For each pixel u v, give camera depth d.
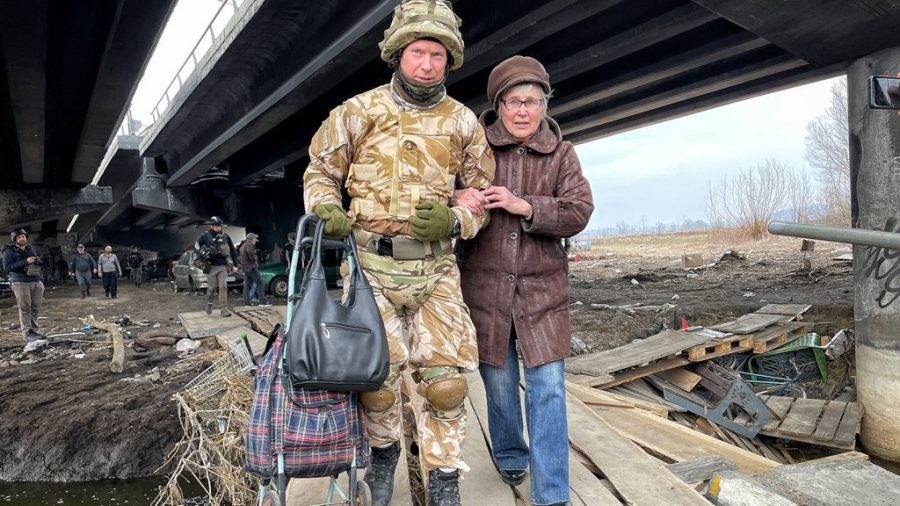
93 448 6.34
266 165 19.89
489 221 2.57
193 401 4.85
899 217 6.70
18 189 29.08
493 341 2.58
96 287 25.88
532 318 2.54
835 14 6.27
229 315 11.63
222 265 11.74
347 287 2.30
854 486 3.18
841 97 30.67
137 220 50.03
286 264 18.00
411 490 3.25
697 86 12.31
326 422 2.08
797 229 1.96
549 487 2.52
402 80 2.20
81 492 5.89
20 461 6.29
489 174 2.46
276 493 2.22
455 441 2.40
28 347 10.30
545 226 2.44
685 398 7.57
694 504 2.80
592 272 22.36
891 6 6.04
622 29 9.41
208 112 16.69
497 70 2.55
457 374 2.38
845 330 9.89
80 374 8.53
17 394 7.66
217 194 27.25
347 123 2.23
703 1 6.10
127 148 23.70
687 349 8.02
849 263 17.62
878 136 6.81
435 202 2.24
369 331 2.11
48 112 17.03
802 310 10.22
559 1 7.81
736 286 15.23
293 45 10.93
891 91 1.97
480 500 2.77
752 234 28.72
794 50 7.20
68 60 12.94
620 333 10.61
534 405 2.56
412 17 2.09
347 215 2.20
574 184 2.55
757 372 9.88
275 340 2.25
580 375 6.97
